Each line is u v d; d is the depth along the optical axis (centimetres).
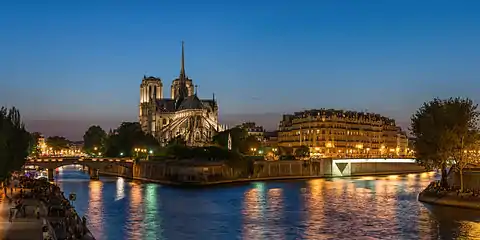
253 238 10812
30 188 16812
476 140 15025
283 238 10781
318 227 11906
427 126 15350
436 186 16112
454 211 13788
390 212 13888
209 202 16825
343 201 16625
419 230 11294
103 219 13138
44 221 9156
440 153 15188
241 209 15012
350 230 11481
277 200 17250
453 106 15200
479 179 15375
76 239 8362
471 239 10394
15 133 13738
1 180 12106
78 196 18588
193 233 11344
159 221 12862
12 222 9738
